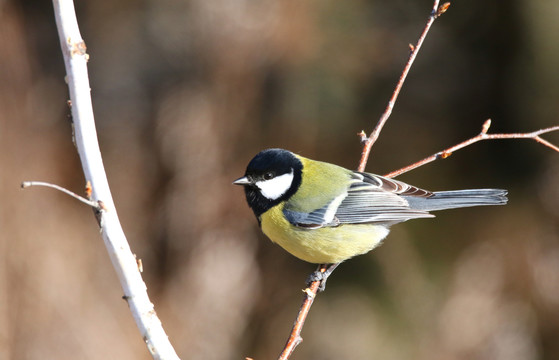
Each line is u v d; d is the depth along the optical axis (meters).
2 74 14.03
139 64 15.42
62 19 4.37
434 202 7.32
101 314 13.04
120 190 14.68
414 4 14.23
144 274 14.26
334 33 13.96
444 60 13.96
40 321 12.49
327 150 13.91
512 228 13.47
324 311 13.41
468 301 13.46
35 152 13.70
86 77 4.42
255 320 14.09
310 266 14.13
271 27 13.99
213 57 14.38
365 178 7.33
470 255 13.66
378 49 14.04
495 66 13.34
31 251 12.80
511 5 12.87
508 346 13.37
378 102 13.99
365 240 7.28
